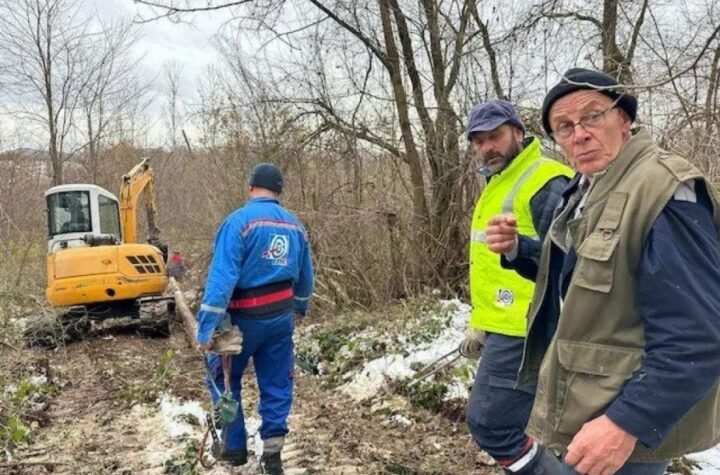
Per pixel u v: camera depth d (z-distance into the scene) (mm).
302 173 11281
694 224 1907
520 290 3311
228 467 4777
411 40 10297
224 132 12906
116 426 6023
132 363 8703
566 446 2121
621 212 2012
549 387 2160
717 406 2053
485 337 3689
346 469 4680
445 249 10188
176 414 6160
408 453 4949
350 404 6383
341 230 10602
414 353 7168
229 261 4312
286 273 4574
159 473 4820
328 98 10969
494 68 8641
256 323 4445
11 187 18859
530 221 3312
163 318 10953
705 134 4684
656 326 1894
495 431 3441
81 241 11930
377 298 10180
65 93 23312
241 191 12711
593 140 2180
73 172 26938
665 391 1823
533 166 3400
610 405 1953
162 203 23953
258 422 5836
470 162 9492
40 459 5180
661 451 1998
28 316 11320
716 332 1812
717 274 1886
